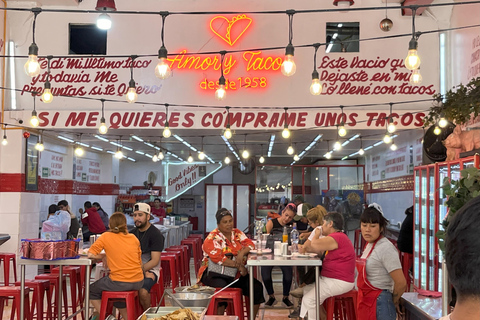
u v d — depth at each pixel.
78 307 8.35
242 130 11.13
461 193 3.43
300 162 19.91
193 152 16.66
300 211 8.66
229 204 20.48
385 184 14.33
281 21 11.18
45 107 11.08
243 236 6.59
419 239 8.41
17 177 10.67
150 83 11.09
